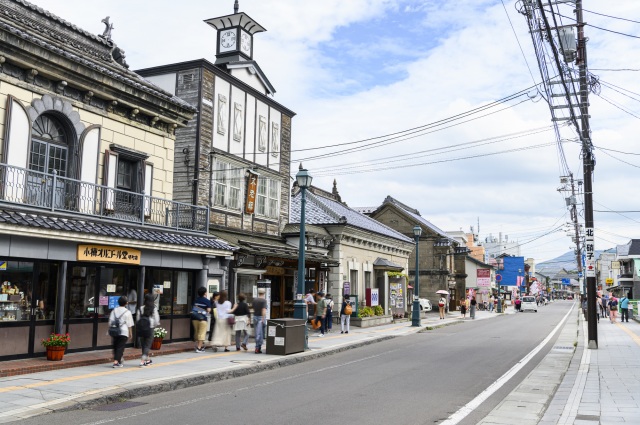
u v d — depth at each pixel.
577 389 11.40
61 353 13.17
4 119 13.66
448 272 53.97
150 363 13.70
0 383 10.77
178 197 21.30
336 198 38.50
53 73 14.65
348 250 30.22
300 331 17.42
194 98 21.61
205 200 21.50
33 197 14.09
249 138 24.47
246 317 17.48
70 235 13.39
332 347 19.14
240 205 23.61
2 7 14.69
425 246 54.00
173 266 17.09
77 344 14.48
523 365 15.70
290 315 25.72
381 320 32.03
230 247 19.33
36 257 12.95
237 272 21.14
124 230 15.27
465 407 9.84
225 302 17.31
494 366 15.44
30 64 14.03
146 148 18.05
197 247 17.61
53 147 15.11
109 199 16.33
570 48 13.59
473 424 8.55
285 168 27.28
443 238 53.53
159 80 22.31
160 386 11.02
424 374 13.80
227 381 12.55
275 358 15.62
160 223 18.23
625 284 63.94
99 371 12.53
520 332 28.80
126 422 8.35
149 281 16.84
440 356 17.78
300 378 13.06
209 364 14.12
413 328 29.72
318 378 13.08
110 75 15.95
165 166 18.80
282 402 10.05
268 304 19.61
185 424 8.24
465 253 59.12
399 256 39.12
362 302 31.77
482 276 63.66
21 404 9.03
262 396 10.66
